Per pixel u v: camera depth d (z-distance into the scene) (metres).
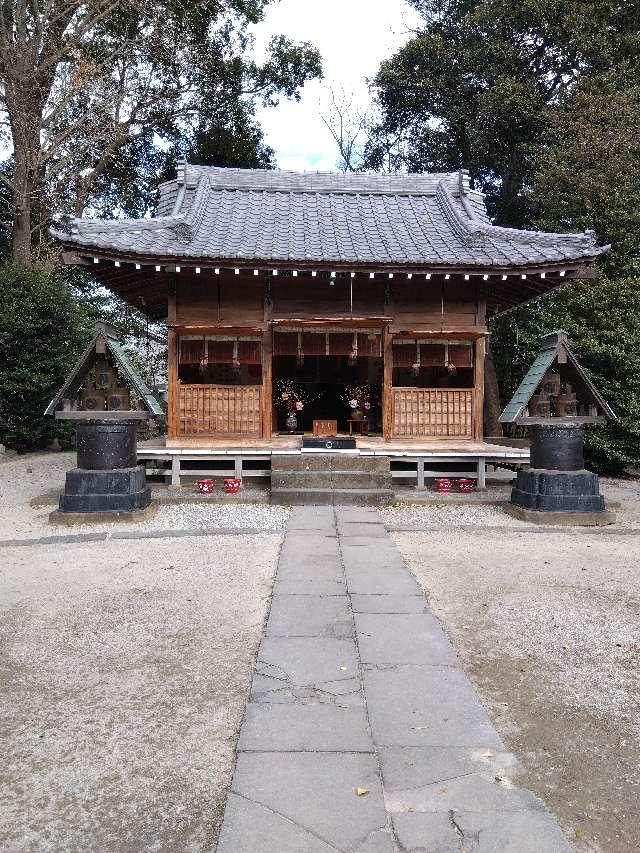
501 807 2.49
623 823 2.48
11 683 3.69
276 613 4.79
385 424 11.08
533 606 5.08
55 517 8.15
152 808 2.56
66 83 19.16
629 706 3.45
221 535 7.59
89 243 9.17
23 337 16.42
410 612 4.83
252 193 13.19
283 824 2.35
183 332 10.73
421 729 3.08
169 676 3.77
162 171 24.44
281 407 14.91
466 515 8.90
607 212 14.54
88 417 8.33
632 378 12.95
